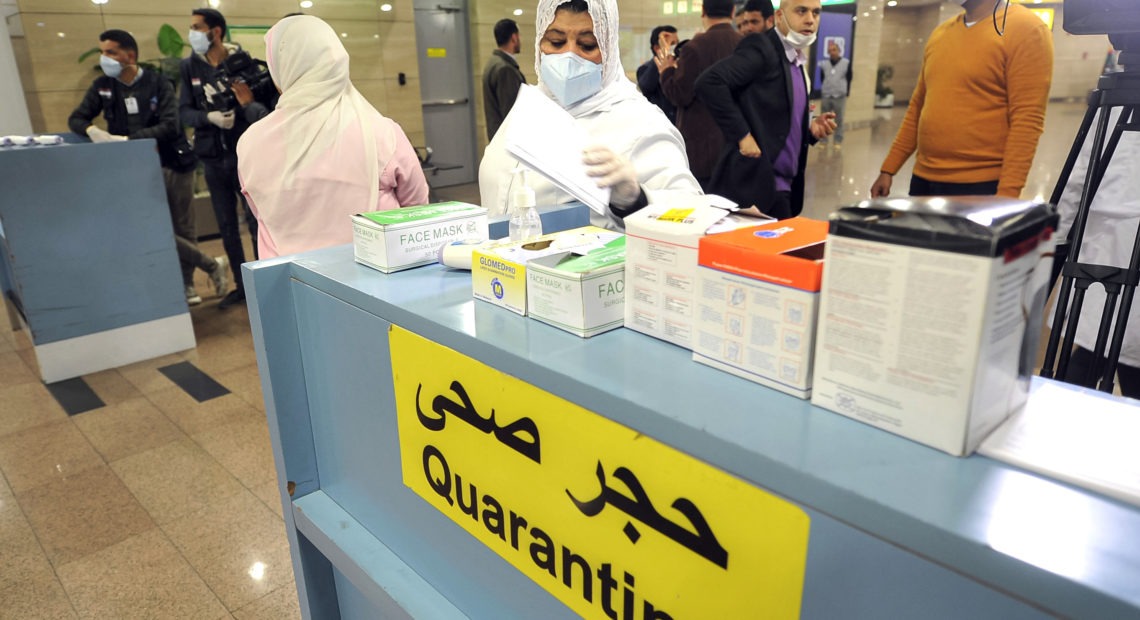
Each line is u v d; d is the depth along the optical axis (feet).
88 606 5.66
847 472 1.66
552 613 2.72
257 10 19.34
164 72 17.60
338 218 6.22
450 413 2.87
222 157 11.85
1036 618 1.37
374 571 3.50
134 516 6.82
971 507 1.52
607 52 4.66
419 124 23.73
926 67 7.44
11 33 16.44
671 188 4.52
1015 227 1.56
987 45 6.63
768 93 8.13
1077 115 32.07
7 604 5.69
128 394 9.55
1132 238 4.76
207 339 11.53
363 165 6.19
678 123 10.13
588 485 2.34
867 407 1.85
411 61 22.93
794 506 1.74
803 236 2.18
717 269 2.14
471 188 25.49
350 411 3.61
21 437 8.42
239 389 9.63
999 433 1.79
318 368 3.79
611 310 2.61
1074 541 1.40
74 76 16.98
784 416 1.93
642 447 2.09
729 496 1.89
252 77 11.04
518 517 2.71
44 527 6.67
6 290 12.03
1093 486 1.56
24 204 9.27
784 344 2.02
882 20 29.50
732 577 1.97
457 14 24.35
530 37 25.71
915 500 1.55
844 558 1.68
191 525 6.66
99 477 7.52
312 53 6.08
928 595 1.54
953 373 1.64
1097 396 1.98
